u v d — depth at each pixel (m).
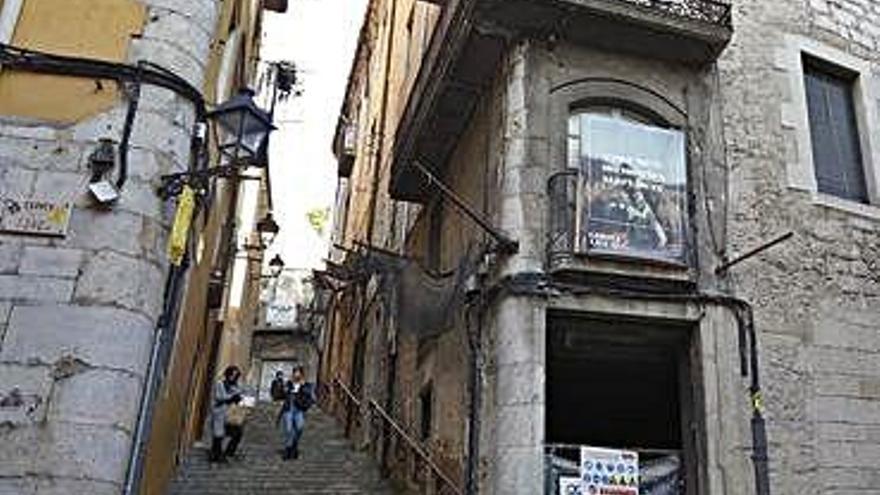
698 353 9.30
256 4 14.73
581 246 9.23
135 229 6.36
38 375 5.83
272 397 24.28
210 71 8.64
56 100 6.62
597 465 8.70
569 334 9.62
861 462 9.52
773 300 9.95
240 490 11.71
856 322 10.29
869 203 11.27
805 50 11.73
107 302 6.10
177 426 11.58
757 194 10.47
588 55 10.41
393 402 14.96
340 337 24.64
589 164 9.69
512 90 10.09
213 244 13.27
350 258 16.86
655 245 9.47
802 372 9.70
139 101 6.71
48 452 5.66
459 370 10.50
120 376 5.99
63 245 6.20
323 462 14.50
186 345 10.70
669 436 11.51
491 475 8.73
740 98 10.97
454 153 13.06
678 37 10.34
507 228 9.43
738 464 8.88
